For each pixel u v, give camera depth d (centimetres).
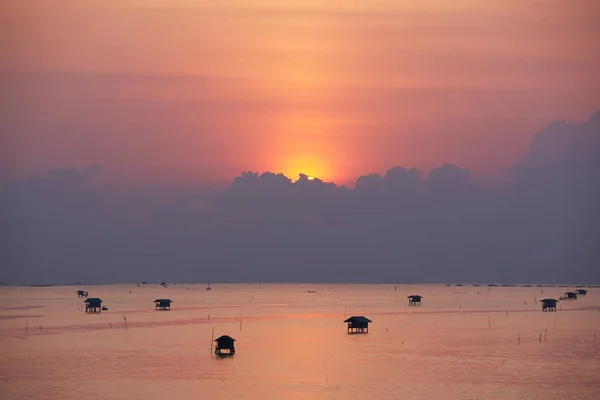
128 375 13612
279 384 12731
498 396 11831
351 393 12025
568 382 12950
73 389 12306
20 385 12662
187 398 11606
